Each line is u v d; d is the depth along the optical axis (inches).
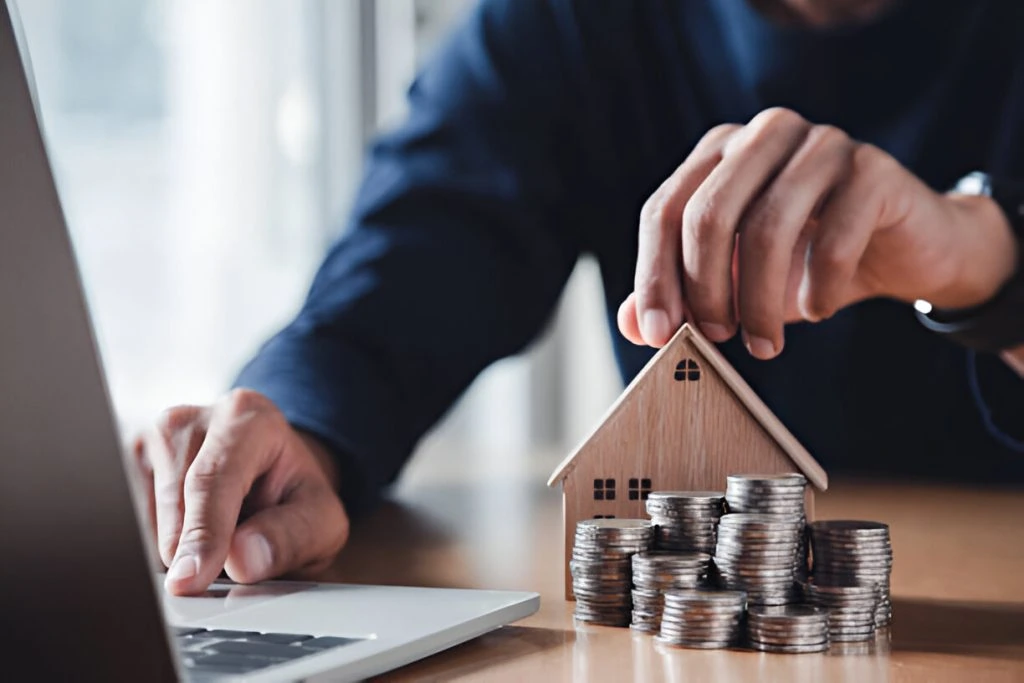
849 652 23.3
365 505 46.2
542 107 71.3
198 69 110.7
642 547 26.3
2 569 13.3
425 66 74.0
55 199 14.2
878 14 68.8
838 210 34.5
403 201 62.4
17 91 14.2
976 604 28.6
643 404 29.4
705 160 31.2
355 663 19.9
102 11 108.3
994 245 47.3
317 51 113.3
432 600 26.1
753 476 26.7
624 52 73.0
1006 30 67.0
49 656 13.4
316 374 48.2
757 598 24.4
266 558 29.6
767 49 71.7
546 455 76.7
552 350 125.6
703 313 29.7
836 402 72.0
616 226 75.5
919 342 69.9
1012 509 47.7
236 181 111.3
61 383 13.9
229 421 32.7
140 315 110.4
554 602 29.1
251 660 19.7
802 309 36.0
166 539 30.2
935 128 69.6
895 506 48.8
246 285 112.1
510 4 72.3
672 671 21.6
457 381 58.8
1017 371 55.5
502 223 64.6
